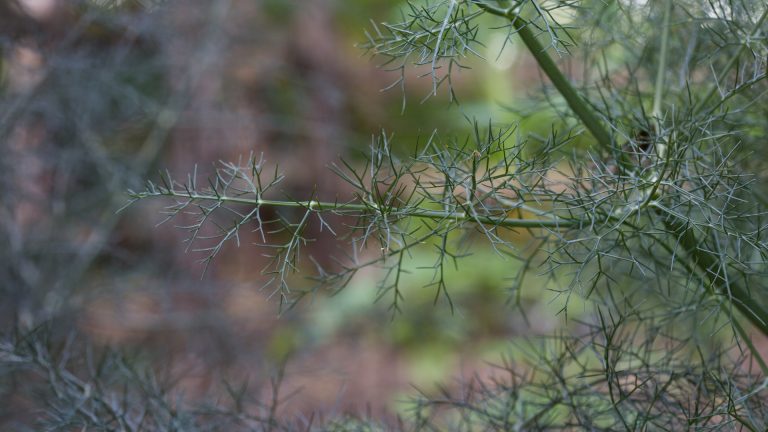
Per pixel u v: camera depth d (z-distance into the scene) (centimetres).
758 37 72
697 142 70
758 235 68
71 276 121
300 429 86
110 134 138
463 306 174
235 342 132
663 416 74
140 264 137
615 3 81
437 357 165
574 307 140
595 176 69
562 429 79
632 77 80
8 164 117
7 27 121
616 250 78
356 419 86
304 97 180
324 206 67
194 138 159
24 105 119
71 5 123
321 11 197
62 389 86
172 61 139
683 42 81
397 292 70
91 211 133
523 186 68
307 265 179
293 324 151
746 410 69
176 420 84
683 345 75
